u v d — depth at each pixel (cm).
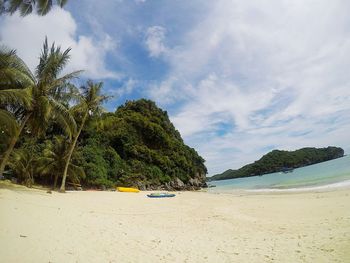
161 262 620
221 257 669
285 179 5797
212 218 1319
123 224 1056
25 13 1878
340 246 687
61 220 954
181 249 740
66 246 654
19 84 1931
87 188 4112
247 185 6091
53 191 2553
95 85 2852
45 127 2098
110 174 4791
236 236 915
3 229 714
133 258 631
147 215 1410
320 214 1238
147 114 7425
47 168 2994
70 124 2338
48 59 2055
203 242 828
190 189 6481
